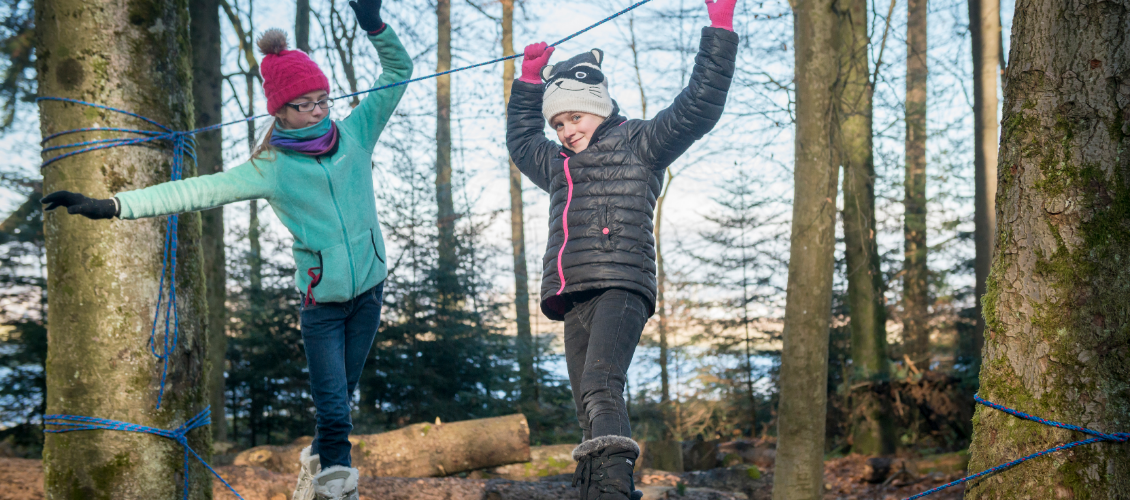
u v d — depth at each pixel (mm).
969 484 2502
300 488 2719
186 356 3301
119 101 3137
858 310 12125
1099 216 2270
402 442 6844
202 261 3498
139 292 3150
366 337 2703
